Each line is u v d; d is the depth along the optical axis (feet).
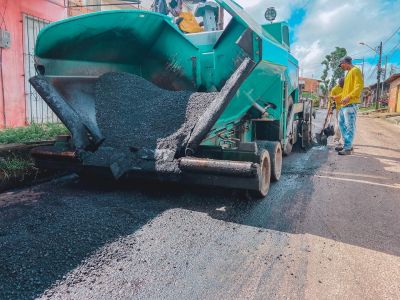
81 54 15.20
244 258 9.04
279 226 11.30
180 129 13.44
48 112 28.91
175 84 17.94
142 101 15.61
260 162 12.86
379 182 17.37
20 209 11.89
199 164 11.61
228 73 15.88
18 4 25.73
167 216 11.68
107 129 14.39
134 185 14.97
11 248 8.88
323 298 7.38
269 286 7.79
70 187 14.90
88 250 9.03
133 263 8.56
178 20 21.11
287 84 21.15
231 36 15.33
